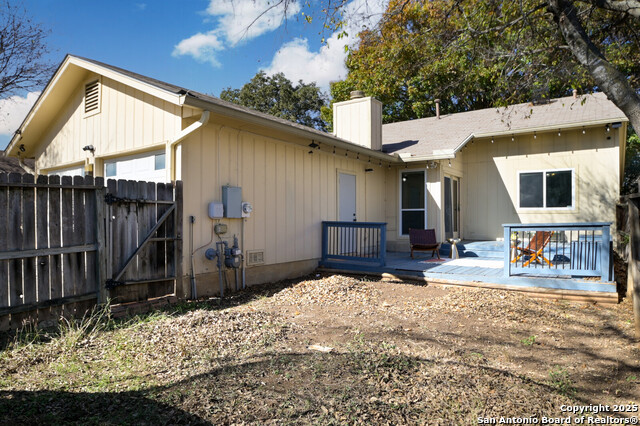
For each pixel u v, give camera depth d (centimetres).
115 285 553
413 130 1486
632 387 356
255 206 815
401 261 1013
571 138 1158
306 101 3412
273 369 366
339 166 1069
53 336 448
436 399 317
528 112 1290
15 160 1403
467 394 327
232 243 762
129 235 580
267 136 838
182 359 388
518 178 1238
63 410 286
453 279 796
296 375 354
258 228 822
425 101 1989
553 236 1151
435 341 468
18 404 291
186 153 680
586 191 1134
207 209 715
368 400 309
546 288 709
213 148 730
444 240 1177
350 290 744
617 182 1095
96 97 856
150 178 743
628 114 464
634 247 511
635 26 655
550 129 1120
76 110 913
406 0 606
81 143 898
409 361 392
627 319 577
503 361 412
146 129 739
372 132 1184
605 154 1110
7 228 453
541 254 793
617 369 397
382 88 1895
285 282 855
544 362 414
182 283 652
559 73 707
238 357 398
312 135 854
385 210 1273
